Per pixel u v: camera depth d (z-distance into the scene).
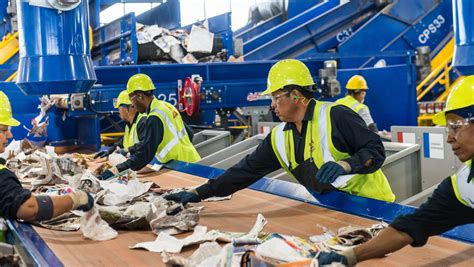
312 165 3.39
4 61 9.29
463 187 2.10
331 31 10.44
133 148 5.26
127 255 2.64
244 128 7.97
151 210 3.09
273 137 3.48
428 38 10.79
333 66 8.14
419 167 4.95
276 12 12.02
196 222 3.06
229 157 5.74
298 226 3.02
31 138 7.64
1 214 3.04
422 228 2.17
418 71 10.00
